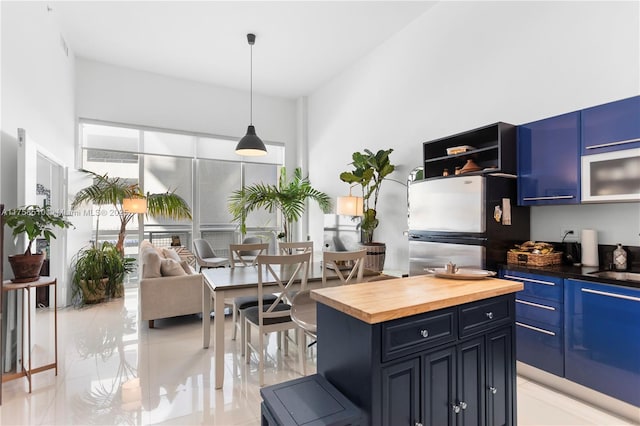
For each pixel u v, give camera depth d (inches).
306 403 50.2
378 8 158.4
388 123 184.7
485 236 106.3
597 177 91.8
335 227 215.6
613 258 96.7
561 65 109.9
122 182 220.8
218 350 96.8
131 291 211.3
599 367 83.2
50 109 152.6
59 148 168.7
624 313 78.7
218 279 108.7
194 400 90.0
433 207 124.2
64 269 175.5
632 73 94.0
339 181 227.8
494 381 64.5
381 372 49.8
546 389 94.8
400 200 175.8
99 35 179.3
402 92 175.2
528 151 109.6
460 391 58.9
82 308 175.8
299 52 199.2
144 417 82.2
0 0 103.0
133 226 226.5
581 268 98.0
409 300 55.7
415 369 53.6
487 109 133.0
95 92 208.4
